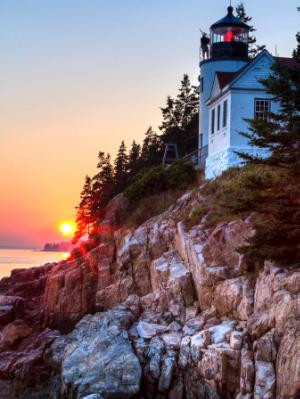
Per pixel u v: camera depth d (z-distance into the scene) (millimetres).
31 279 57812
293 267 24984
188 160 54188
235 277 29500
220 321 28547
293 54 26781
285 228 24891
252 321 25219
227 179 38562
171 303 32000
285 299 23734
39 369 33406
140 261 38500
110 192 77938
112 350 28094
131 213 46281
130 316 31453
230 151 41406
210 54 58469
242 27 57375
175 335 28719
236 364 24781
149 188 47062
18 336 39781
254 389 23469
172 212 39562
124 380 26875
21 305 45500
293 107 25828
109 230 47344
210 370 25188
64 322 41938
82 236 81625
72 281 42312
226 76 45438
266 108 41938
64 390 27875
